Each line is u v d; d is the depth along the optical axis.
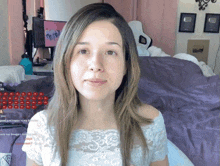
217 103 1.39
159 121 0.55
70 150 0.50
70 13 2.36
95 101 0.50
